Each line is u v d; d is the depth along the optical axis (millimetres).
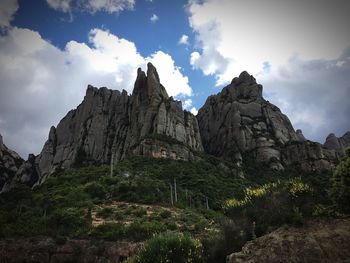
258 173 93938
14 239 42812
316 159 100500
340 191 19984
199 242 24125
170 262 22578
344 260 16766
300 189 22203
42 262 40344
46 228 45688
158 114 102312
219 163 93375
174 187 68125
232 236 22328
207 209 60594
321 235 18234
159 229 42312
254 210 23406
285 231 19547
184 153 91625
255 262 18453
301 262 17484
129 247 39531
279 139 110000
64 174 85250
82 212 52125
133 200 60656
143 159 86375
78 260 39812
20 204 60719
